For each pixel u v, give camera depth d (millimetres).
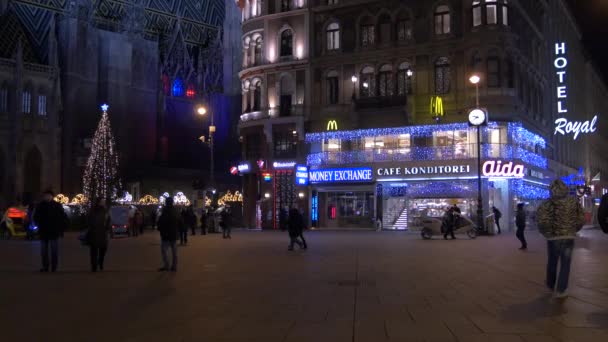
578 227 11602
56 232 17766
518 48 48781
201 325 9047
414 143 49562
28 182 79625
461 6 49031
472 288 13219
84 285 14266
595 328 8578
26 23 87062
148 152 90938
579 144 78562
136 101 90312
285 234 45594
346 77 53438
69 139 83438
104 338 8172
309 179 53250
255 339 8008
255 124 56094
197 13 109562
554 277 12164
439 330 8508
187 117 98500
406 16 51312
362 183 51469
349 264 19453
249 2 59188
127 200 76000
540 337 7973
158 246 31219
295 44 55500
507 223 47406
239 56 102188
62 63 84562
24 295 12516
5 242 36594
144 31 96688
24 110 79750
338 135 52406
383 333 8328
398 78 51469
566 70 68125
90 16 87562
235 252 25688
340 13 53938
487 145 46875
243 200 58469
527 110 51594
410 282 14414
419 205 49188
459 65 48781
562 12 69688
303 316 9758
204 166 99125
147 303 11320
